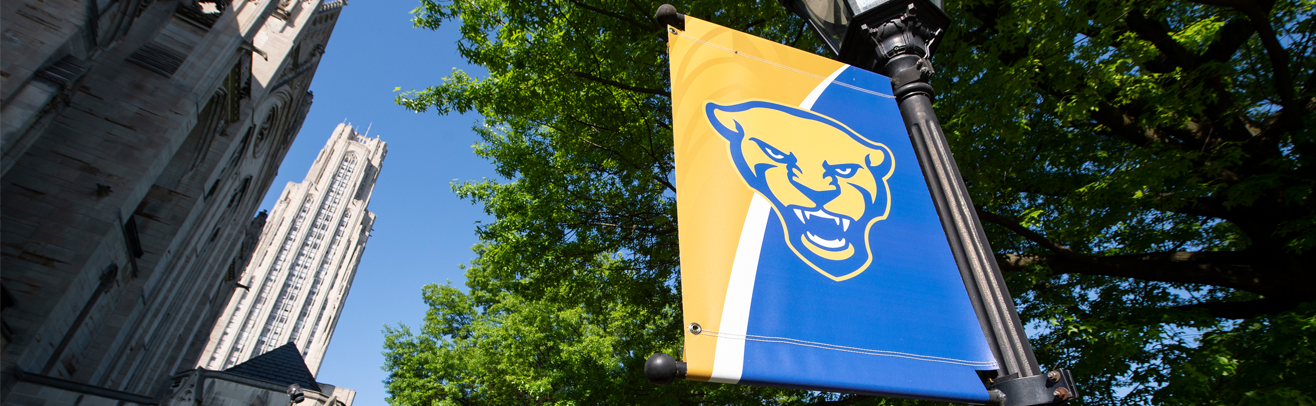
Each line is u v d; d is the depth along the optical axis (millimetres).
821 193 3094
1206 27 6898
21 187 14523
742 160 3119
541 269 11273
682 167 3072
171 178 20812
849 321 2619
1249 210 7242
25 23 12195
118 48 16828
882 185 3258
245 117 22969
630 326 14742
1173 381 5781
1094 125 8234
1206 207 7684
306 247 118688
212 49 18875
